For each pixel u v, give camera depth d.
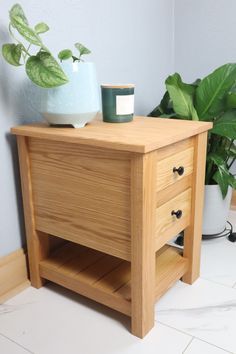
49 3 1.16
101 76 1.42
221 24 1.67
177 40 1.81
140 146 0.83
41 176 1.09
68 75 0.99
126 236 0.95
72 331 1.02
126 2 1.48
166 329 1.01
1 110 1.09
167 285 1.09
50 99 1.02
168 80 1.39
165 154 0.95
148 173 0.87
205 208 1.45
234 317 1.06
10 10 0.97
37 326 1.04
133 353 0.93
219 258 1.37
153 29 1.67
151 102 1.75
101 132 0.98
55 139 0.98
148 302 0.98
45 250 1.21
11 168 1.15
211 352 0.93
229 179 1.41
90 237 1.03
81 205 1.02
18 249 1.21
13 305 1.13
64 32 1.23
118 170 0.91
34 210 1.14
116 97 1.09
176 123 1.11
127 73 1.55
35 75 0.94
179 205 1.09
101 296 1.06
